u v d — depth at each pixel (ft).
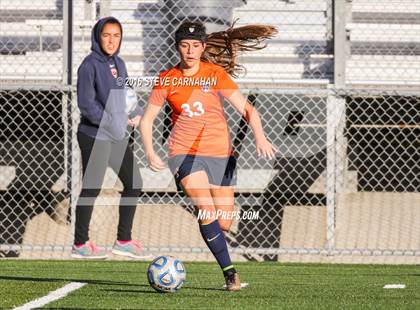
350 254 103.55
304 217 116.98
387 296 63.87
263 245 113.80
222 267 66.64
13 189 123.95
